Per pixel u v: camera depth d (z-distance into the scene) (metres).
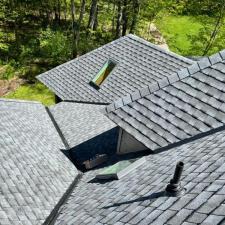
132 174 10.45
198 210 6.28
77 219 9.38
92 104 19.61
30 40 38.16
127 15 39.78
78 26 37.94
